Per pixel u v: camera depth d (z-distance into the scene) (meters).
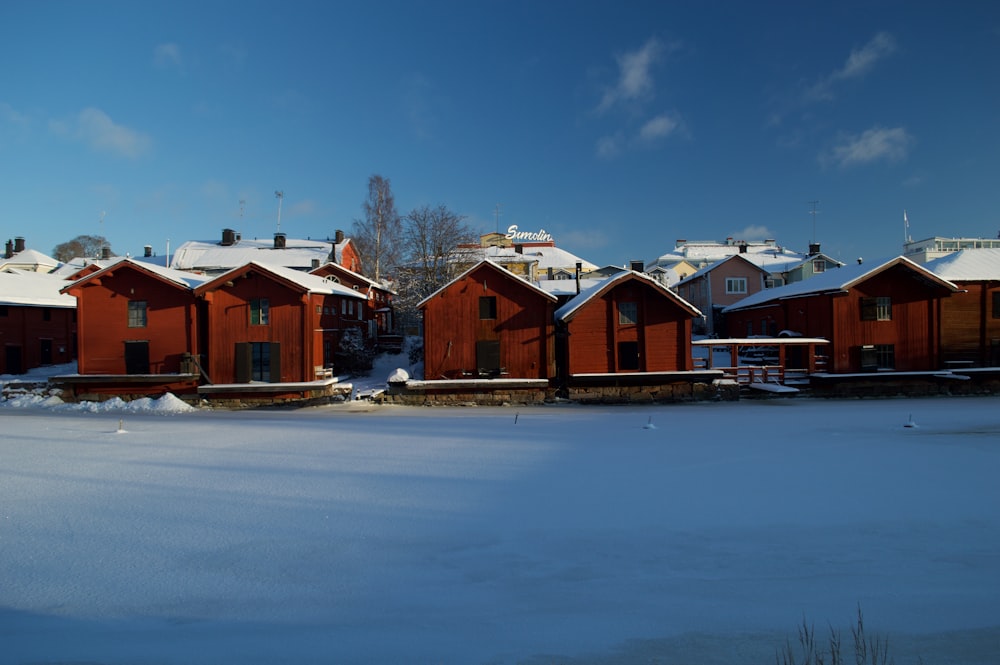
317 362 30.45
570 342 29.67
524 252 76.31
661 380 29.11
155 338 29.69
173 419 22.97
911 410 23.78
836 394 30.33
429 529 8.81
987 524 8.84
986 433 17.08
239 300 29.56
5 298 37.94
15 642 5.61
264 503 10.10
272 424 20.78
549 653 5.32
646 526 8.88
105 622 6.05
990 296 32.59
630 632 5.74
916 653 5.26
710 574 7.18
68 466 13.09
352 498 10.38
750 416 22.19
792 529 8.70
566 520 9.17
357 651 5.38
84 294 29.88
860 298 31.52
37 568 7.45
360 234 59.09
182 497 10.49
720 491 10.67
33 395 30.09
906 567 7.34
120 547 8.14
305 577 7.17
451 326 29.48
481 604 6.42
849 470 12.23
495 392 28.75
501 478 11.75
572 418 22.08
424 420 21.78
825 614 6.12
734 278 54.53
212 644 5.54
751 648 5.38
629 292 29.95
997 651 5.30
